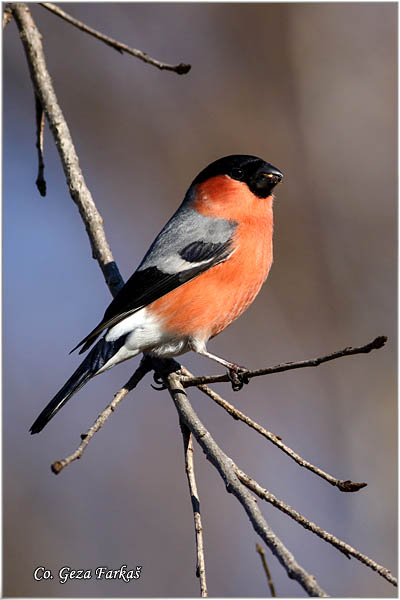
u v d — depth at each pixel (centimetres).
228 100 1238
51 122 796
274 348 1141
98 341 728
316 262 1186
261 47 1252
